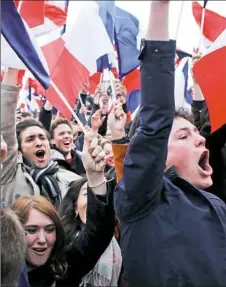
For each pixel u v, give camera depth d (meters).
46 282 3.06
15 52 3.28
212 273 2.38
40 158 4.88
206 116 3.77
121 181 2.52
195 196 2.54
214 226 2.46
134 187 2.42
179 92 5.87
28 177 4.31
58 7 6.77
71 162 5.80
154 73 2.42
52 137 6.08
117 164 2.80
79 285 3.32
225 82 3.37
